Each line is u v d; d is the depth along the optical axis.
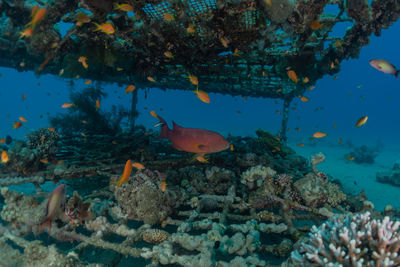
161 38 5.35
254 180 5.48
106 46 6.34
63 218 3.82
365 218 2.53
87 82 8.38
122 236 3.98
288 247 3.60
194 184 6.25
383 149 28.31
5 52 8.86
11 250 3.13
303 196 5.02
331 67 6.56
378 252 2.14
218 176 6.18
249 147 9.41
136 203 4.44
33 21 3.98
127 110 17.08
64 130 14.77
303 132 47.75
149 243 3.77
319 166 15.44
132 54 7.57
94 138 11.27
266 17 4.26
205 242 3.49
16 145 6.05
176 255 3.24
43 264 2.72
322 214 4.75
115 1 4.34
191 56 6.58
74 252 2.97
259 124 67.50
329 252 2.27
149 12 4.59
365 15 4.69
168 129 2.69
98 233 3.61
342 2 4.82
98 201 4.95
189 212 4.75
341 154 20.84
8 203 3.91
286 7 4.00
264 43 5.00
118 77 11.52
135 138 11.30
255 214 4.83
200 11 4.44
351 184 11.28
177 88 13.70
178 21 4.66
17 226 3.84
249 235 3.71
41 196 5.29
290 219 4.43
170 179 6.42
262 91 12.27
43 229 3.68
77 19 5.04
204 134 2.38
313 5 4.13
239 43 5.19
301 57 6.82
